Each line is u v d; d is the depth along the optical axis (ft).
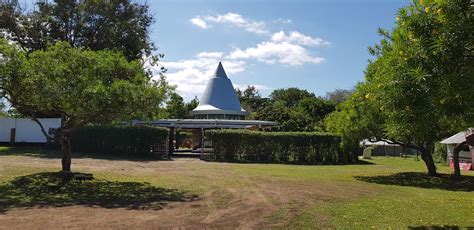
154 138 96.63
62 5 112.27
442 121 29.84
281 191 43.75
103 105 41.81
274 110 168.35
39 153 88.38
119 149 96.43
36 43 110.93
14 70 40.81
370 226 27.73
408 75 22.68
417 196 44.27
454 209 35.42
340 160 99.91
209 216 30.32
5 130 108.88
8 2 108.06
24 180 44.88
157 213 31.19
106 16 114.42
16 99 44.52
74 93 41.04
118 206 33.91
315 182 53.47
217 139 96.43
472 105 22.53
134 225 26.99
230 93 153.17
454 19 20.97
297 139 98.02
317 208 34.09
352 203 37.19
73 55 43.34
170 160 90.07
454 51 21.08
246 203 35.96
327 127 76.23
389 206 36.06
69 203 34.83
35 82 40.81
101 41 113.91
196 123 111.34
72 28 113.09
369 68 55.21
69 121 49.01
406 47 23.53
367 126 63.93
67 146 48.85
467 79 20.70
